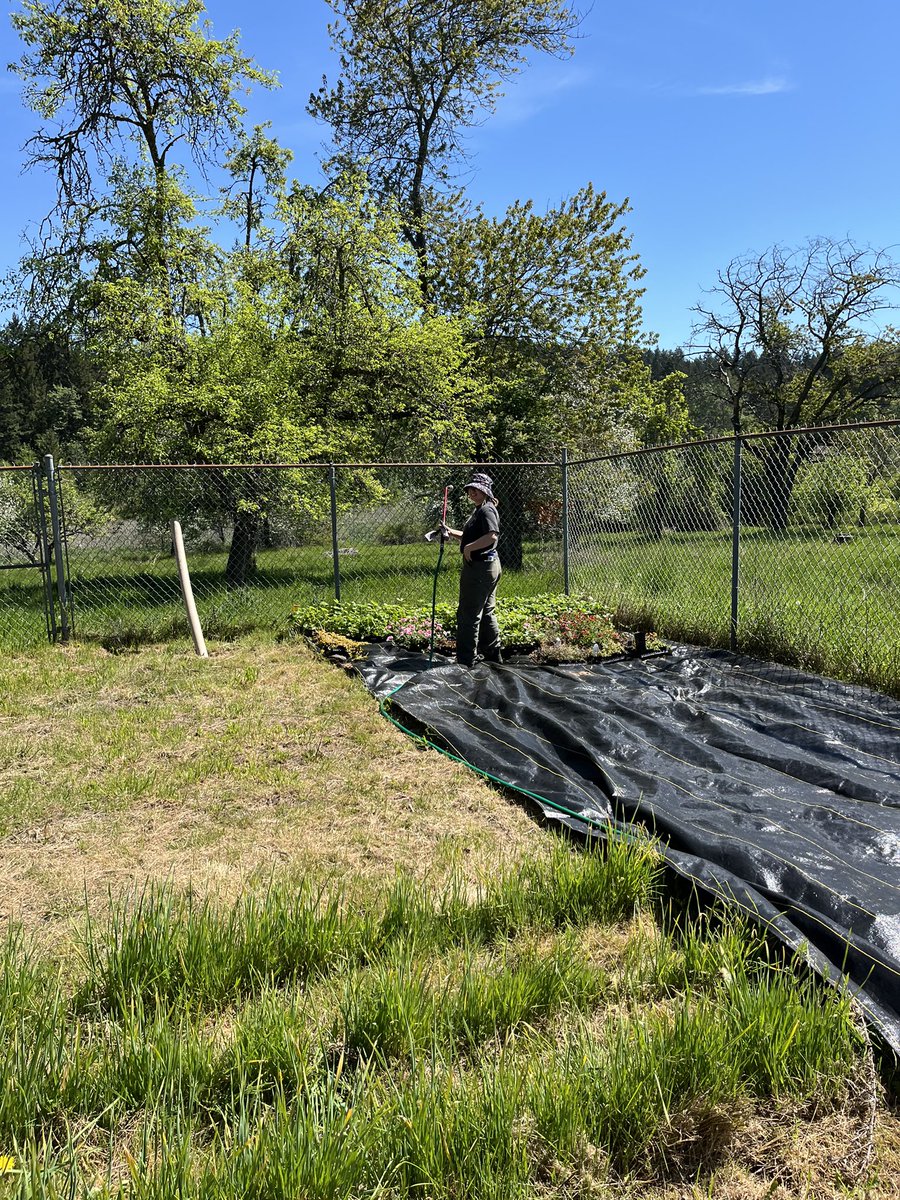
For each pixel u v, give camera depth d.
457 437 15.96
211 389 12.66
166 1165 1.82
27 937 3.15
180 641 8.50
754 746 5.06
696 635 8.30
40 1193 1.76
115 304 13.59
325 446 13.45
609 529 13.26
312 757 5.18
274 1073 2.31
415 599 10.95
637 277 19.41
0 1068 2.15
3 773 4.96
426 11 18.67
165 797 4.57
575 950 3.00
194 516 13.33
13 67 14.87
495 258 18.98
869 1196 2.04
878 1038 2.48
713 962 2.82
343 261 15.01
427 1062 2.43
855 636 7.15
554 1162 2.06
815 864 3.50
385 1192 1.95
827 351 25.23
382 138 19.86
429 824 4.25
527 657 7.82
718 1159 2.15
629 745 4.94
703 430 34.47
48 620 8.52
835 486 9.05
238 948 2.84
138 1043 2.31
